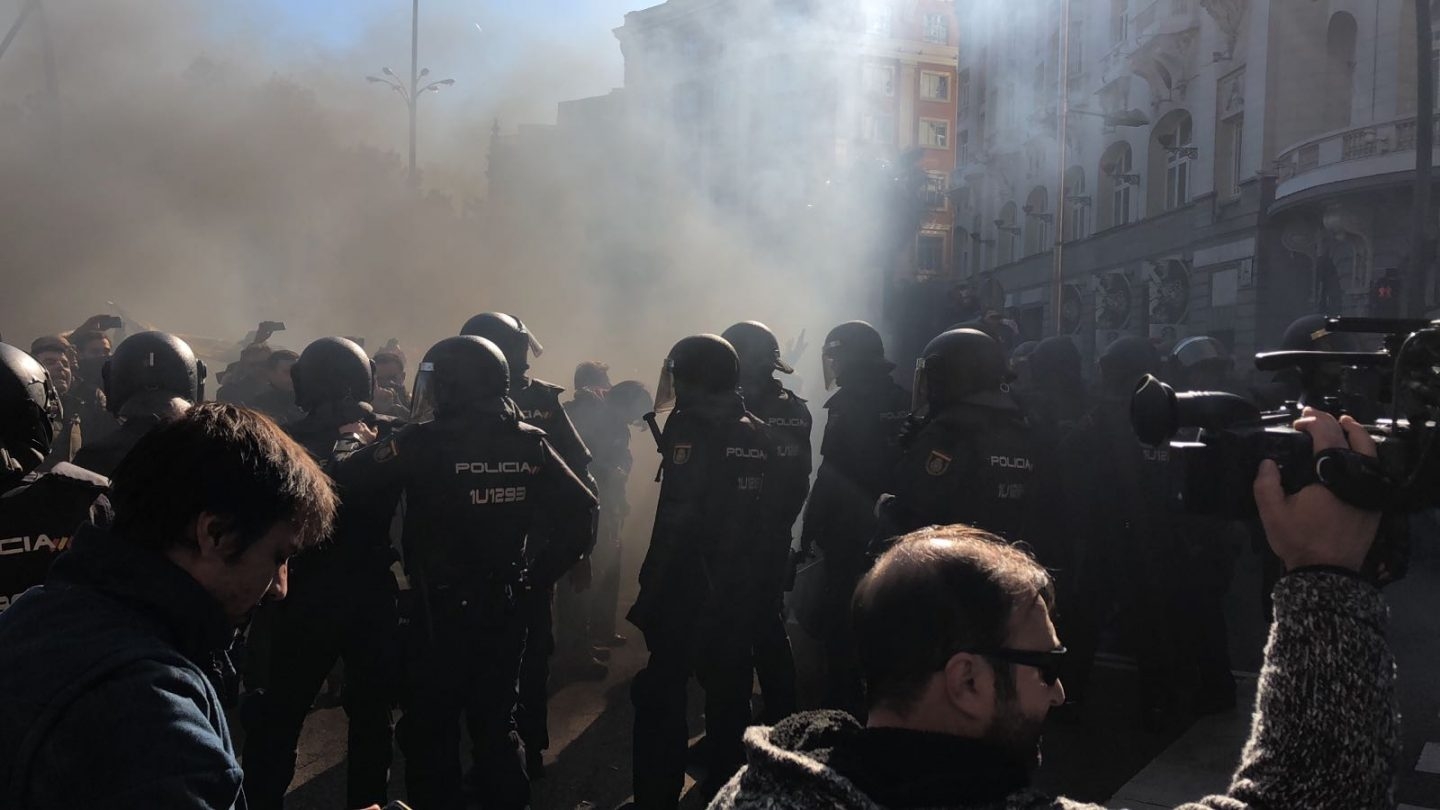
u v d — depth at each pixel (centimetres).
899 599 119
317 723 481
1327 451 114
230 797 126
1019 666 116
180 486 136
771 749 116
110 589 134
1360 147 1630
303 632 328
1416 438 112
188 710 126
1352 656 113
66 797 120
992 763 114
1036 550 464
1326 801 111
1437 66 1588
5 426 226
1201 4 2131
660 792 347
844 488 451
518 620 338
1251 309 1995
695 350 363
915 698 118
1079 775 414
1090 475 472
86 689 123
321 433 406
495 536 329
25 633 129
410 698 329
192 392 351
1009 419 366
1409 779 393
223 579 140
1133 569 467
